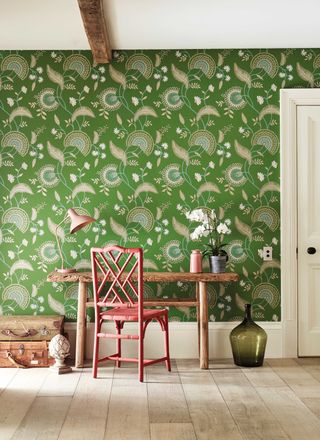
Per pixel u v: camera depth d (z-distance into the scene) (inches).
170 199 206.8
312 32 189.8
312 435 129.1
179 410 146.0
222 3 163.8
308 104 207.3
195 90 207.3
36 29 185.6
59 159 206.2
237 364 192.4
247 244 207.0
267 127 207.5
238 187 207.3
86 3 150.6
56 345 183.5
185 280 187.2
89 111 206.5
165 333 188.2
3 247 205.8
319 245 206.4
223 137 207.3
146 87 206.8
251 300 206.2
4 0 162.2
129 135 206.7
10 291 205.6
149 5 165.3
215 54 207.5
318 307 207.6
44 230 206.1
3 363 189.8
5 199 205.9
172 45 202.4
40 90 206.2
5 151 205.8
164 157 206.8
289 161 206.4
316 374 180.9
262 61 207.5
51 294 205.6
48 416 141.6
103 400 154.3
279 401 152.9
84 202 206.4
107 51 192.9
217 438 127.5
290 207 206.2
